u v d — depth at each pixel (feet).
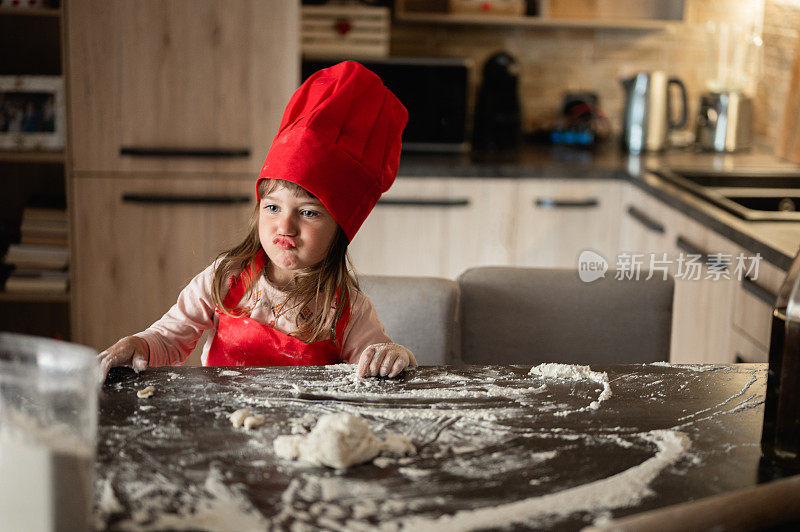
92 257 9.53
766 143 10.90
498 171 9.67
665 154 10.65
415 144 10.24
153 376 3.79
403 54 11.42
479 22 10.74
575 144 11.21
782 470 3.04
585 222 9.87
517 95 10.84
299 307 4.76
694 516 2.46
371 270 9.91
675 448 3.18
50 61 10.30
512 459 3.06
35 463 2.26
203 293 4.88
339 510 2.67
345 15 10.10
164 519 2.59
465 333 5.53
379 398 3.62
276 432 3.24
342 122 4.43
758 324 6.58
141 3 8.96
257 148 9.39
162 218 9.50
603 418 3.46
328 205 4.33
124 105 9.17
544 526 2.62
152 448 3.07
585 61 11.59
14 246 9.48
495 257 9.92
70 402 2.32
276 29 9.13
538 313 5.51
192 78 9.17
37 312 10.91
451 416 3.44
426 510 2.68
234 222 9.55
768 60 10.77
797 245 6.44
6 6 8.93
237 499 2.72
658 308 5.55
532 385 3.82
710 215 7.47
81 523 2.35
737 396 3.74
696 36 11.54
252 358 4.72
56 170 10.54
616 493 2.83
